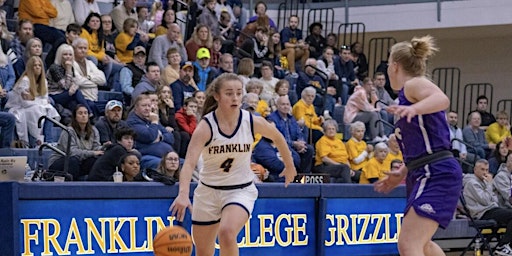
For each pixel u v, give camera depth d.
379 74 15.46
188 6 15.20
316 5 18.73
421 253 5.57
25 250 7.01
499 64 19.25
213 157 6.32
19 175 7.46
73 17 13.45
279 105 11.91
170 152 9.07
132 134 9.00
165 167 9.00
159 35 13.78
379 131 14.30
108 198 7.52
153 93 10.27
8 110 10.46
